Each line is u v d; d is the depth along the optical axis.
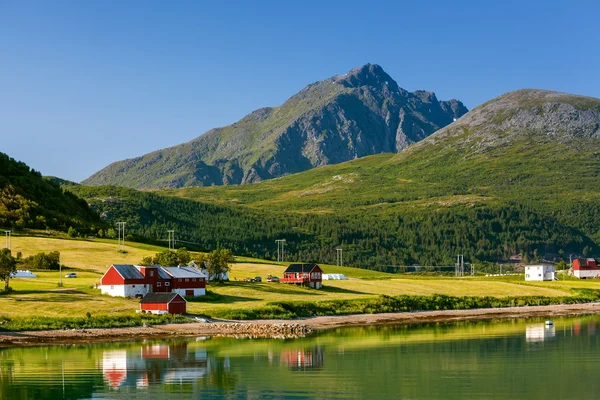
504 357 105.75
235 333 132.00
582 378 90.19
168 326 135.50
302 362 101.44
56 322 130.38
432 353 109.25
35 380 89.69
